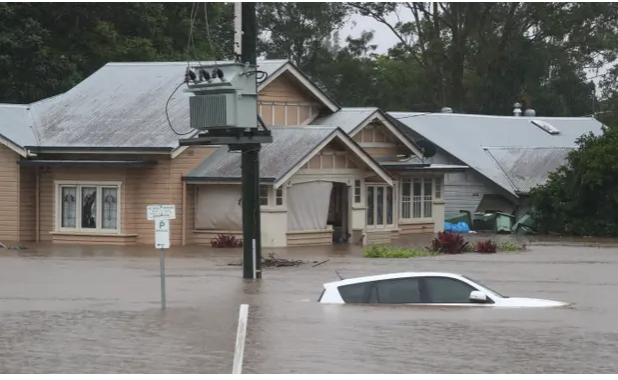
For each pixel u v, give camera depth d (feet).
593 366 49.47
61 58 196.85
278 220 132.77
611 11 256.73
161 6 219.82
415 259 115.75
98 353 53.52
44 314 67.67
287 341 55.72
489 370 48.62
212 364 50.52
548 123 228.63
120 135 139.44
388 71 283.59
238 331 59.21
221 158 139.03
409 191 168.14
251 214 91.86
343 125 154.20
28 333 59.72
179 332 59.77
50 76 196.13
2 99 195.31
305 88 153.28
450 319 61.41
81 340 57.36
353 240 143.43
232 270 100.68
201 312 68.08
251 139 91.35
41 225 140.97
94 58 208.54
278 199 132.98
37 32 194.80
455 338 55.88
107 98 150.41
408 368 49.03
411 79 280.51
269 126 143.13
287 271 99.66
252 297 76.74
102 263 108.99
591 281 91.81
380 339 55.67
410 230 167.53
